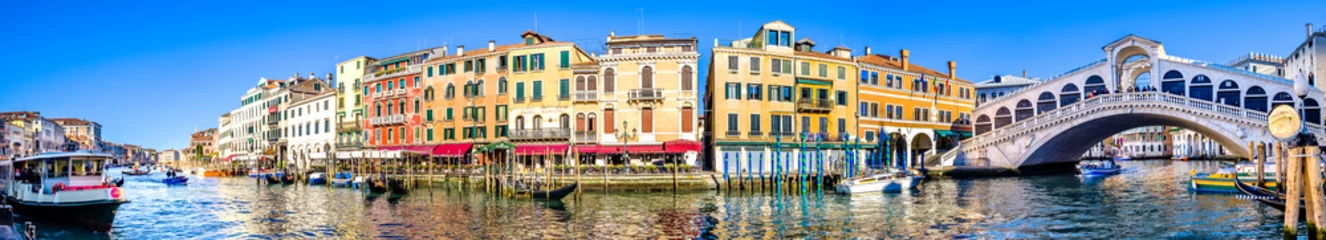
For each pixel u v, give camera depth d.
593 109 48.34
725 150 47.09
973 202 33.66
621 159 47.56
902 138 56.84
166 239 25.09
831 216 28.86
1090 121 50.66
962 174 51.34
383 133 60.22
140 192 49.06
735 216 29.02
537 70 49.84
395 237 24.72
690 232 25.22
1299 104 51.31
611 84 48.06
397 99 58.97
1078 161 67.00
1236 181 27.64
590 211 30.97
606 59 47.94
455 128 53.62
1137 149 131.50
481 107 52.25
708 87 59.00
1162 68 56.28
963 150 55.66
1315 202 15.33
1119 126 56.09
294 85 78.12
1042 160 57.41
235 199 40.91
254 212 33.00
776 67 49.03
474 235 24.97
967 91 63.97
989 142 54.41
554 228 26.36
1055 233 24.30
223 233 26.38
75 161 28.42
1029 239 23.27
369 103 61.81
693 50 47.72
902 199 35.06
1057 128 51.56
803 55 49.97
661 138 47.03
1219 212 28.52
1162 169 71.31
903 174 40.84
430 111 55.75
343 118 65.81
